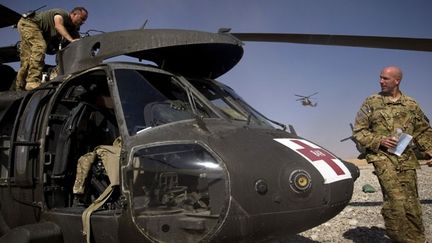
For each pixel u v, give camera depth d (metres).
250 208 3.26
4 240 3.84
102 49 4.43
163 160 3.49
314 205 3.45
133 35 4.33
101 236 3.68
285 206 3.36
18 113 4.77
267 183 3.34
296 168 3.45
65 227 3.95
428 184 11.10
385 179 4.72
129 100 3.97
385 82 4.89
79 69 4.61
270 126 4.44
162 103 4.05
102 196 3.84
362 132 4.94
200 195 3.38
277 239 3.53
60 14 5.95
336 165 3.78
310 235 6.11
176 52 4.63
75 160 4.65
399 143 4.62
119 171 3.69
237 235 3.28
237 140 3.57
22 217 4.58
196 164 3.40
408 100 4.94
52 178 4.38
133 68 4.22
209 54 4.75
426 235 5.69
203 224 3.30
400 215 4.62
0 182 4.80
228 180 3.26
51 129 4.54
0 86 6.35
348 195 3.76
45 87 4.68
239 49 4.62
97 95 4.88
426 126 4.95
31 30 5.87
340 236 6.02
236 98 4.72
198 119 3.72
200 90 4.56
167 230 3.38
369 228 6.41
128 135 3.71
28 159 4.36
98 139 4.92
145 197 3.46
